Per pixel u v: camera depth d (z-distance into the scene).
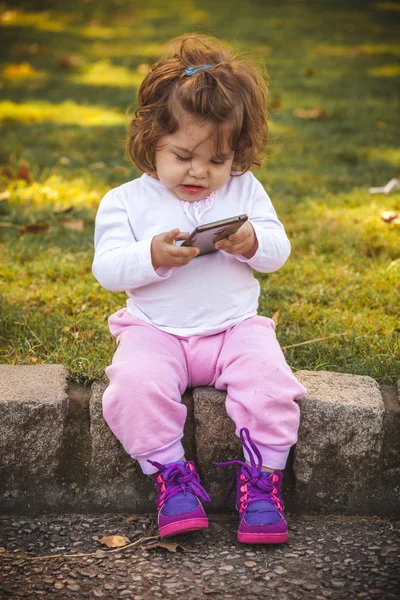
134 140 2.16
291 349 2.49
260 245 2.14
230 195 2.22
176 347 2.12
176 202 2.16
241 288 2.18
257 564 1.87
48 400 2.07
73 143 4.61
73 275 3.05
